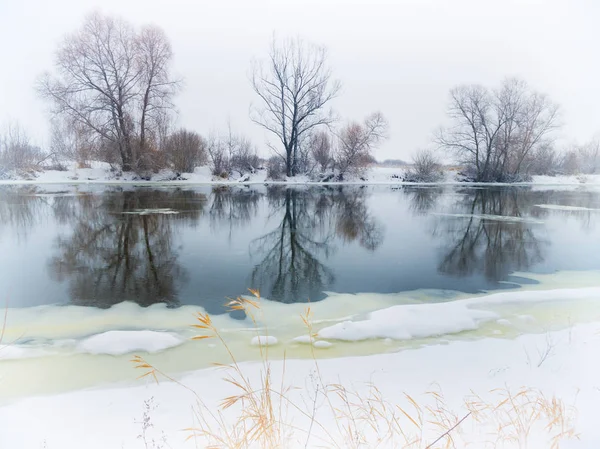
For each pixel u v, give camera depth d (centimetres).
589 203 2131
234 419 332
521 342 511
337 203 2073
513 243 1170
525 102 3328
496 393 370
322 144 3747
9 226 1318
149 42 2889
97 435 314
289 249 1080
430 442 295
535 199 2333
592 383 385
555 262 973
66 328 573
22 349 500
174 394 383
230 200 2120
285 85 3500
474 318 594
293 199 2227
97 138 3028
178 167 3450
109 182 3120
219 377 420
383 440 299
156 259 960
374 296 727
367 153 3778
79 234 1216
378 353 484
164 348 503
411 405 351
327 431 304
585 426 309
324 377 414
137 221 1435
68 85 2848
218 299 703
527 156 3603
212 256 997
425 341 520
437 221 1529
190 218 1528
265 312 643
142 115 3088
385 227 1406
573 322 579
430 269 905
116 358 475
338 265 931
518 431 298
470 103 3444
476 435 303
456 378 406
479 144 3594
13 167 3134
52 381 420
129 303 680
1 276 820
